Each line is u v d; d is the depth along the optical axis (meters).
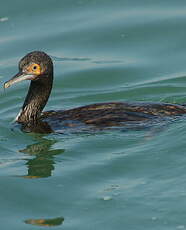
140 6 23.55
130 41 21.61
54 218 11.77
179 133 14.49
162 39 21.59
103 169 13.55
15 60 20.77
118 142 14.66
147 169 13.32
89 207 12.03
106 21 22.62
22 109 16.70
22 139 15.55
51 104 18.36
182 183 12.52
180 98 18.09
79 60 20.77
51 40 21.80
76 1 24.08
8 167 14.08
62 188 12.89
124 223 11.38
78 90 19.23
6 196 12.69
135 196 12.21
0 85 19.55
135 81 19.52
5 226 11.59
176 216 11.44
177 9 23.09
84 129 15.27
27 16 23.34
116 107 15.77
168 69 20.05
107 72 20.00
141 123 15.06
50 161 14.21
